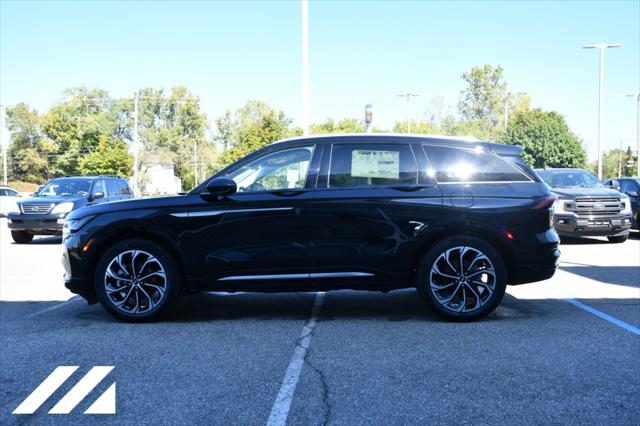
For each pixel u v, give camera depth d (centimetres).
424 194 535
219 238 535
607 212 1259
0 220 2711
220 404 338
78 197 1468
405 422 311
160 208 538
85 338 488
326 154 548
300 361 418
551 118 7106
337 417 318
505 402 337
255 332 505
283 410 329
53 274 916
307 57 1711
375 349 447
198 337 489
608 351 436
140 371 399
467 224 530
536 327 512
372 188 538
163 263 538
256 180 546
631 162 9331
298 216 531
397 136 554
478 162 547
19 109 9406
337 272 534
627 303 618
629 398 342
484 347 450
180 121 10938
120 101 9969
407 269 534
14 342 477
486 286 531
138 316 540
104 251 555
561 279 784
